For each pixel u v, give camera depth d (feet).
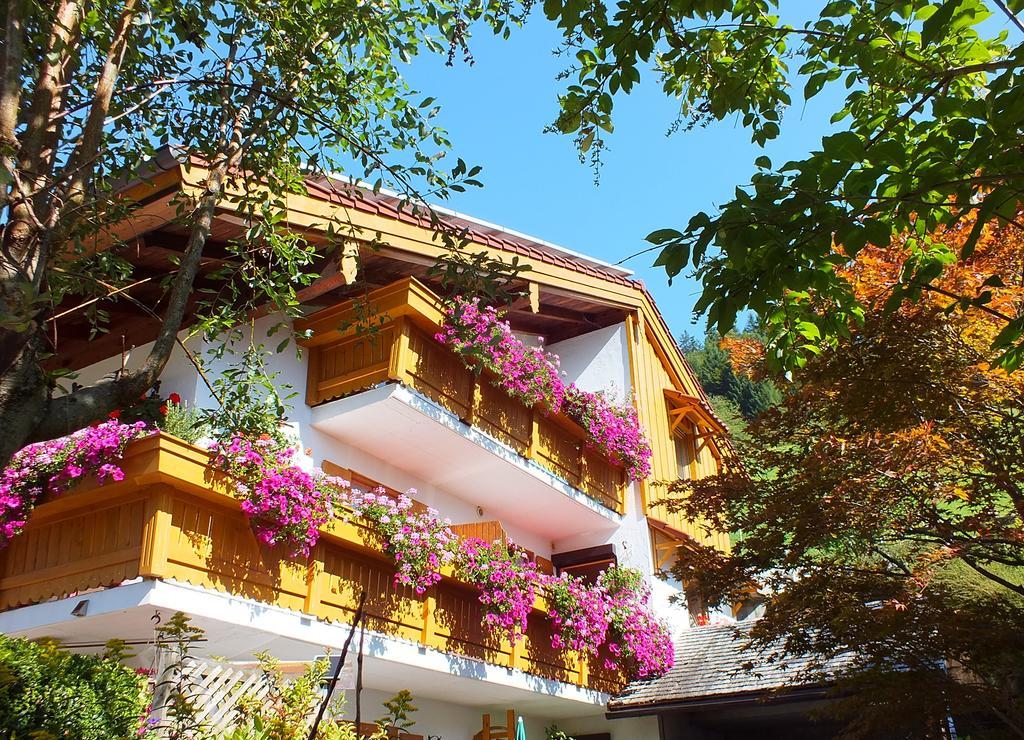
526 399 41.04
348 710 33.19
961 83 17.31
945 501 25.55
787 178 12.05
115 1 19.03
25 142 14.83
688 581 31.12
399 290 33.96
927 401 24.70
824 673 28.91
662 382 59.26
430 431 36.70
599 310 55.93
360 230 23.35
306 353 36.09
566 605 39.22
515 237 50.01
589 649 40.37
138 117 21.33
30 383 12.77
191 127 21.89
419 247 34.27
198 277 31.42
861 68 17.19
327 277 32.96
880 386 24.99
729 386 162.20
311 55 21.03
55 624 24.23
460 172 18.51
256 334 33.94
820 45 17.15
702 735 43.19
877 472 25.55
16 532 24.11
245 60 21.15
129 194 25.13
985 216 12.22
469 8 19.80
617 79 15.67
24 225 13.67
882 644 25.45
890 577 26.32
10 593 25.72
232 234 28.89
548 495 44.93
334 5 20.80
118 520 24.17
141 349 32.58
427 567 30.73
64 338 33.45
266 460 25.61
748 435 30.55
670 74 18.33
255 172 21.85
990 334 25.31
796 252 12.57
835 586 25.99
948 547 24.71
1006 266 25.17
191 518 24.23
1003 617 23.93
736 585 29.68
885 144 11.72
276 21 20.71
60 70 16.19
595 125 16.74
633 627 43.62
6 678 17.51
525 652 37.47
